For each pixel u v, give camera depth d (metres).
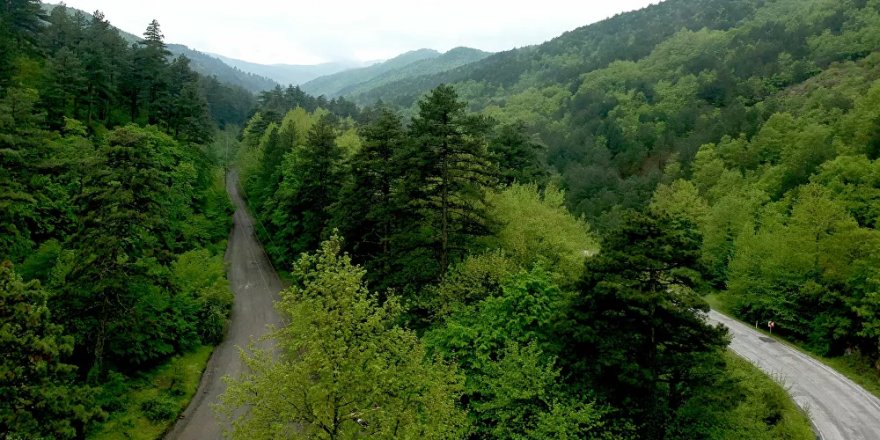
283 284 43.62
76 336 22.25
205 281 33.44
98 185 21.92
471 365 20.44
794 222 37.88
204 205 55.53
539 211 29.78
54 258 25.36
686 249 18.08
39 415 12.83
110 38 68.62
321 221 38.78
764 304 34.44
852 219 32.81
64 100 49.09
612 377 18.48
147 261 24.64
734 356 26.88
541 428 17.02
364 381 12.02
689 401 18.31
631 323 18.62
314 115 90.25
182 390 25.17
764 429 19.67
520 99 177.00
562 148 112.94
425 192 25.28
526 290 20.67
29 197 20.89
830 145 56.88
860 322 28.28
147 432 21.44
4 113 23.14
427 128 24.70
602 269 19.03
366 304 12.46
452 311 22.45
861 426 21.88
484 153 25.75
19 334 12.37
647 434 18.05
